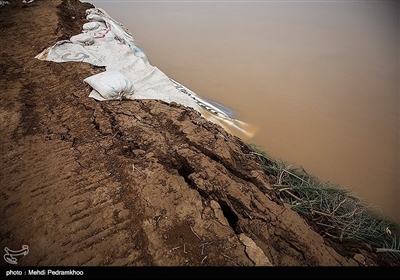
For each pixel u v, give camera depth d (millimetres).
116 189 2703
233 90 5691
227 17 9273
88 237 2307
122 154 3148
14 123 3504
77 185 2744
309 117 5012
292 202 3111
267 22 8867
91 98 3979
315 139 4562
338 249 2670
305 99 5457
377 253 2695
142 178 2756
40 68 4711
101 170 2918
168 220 2381
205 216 2439
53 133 3428
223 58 6852
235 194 2770
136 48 6535
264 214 2707
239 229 2480
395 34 7977
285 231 2586
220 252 2193
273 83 5922
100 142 3273
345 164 4141
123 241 2275
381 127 4801
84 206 2543
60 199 2604
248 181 3191
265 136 4613
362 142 4516
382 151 4367
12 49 5184
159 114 3777
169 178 2768
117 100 4031
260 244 2418
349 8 9836
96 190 2688
